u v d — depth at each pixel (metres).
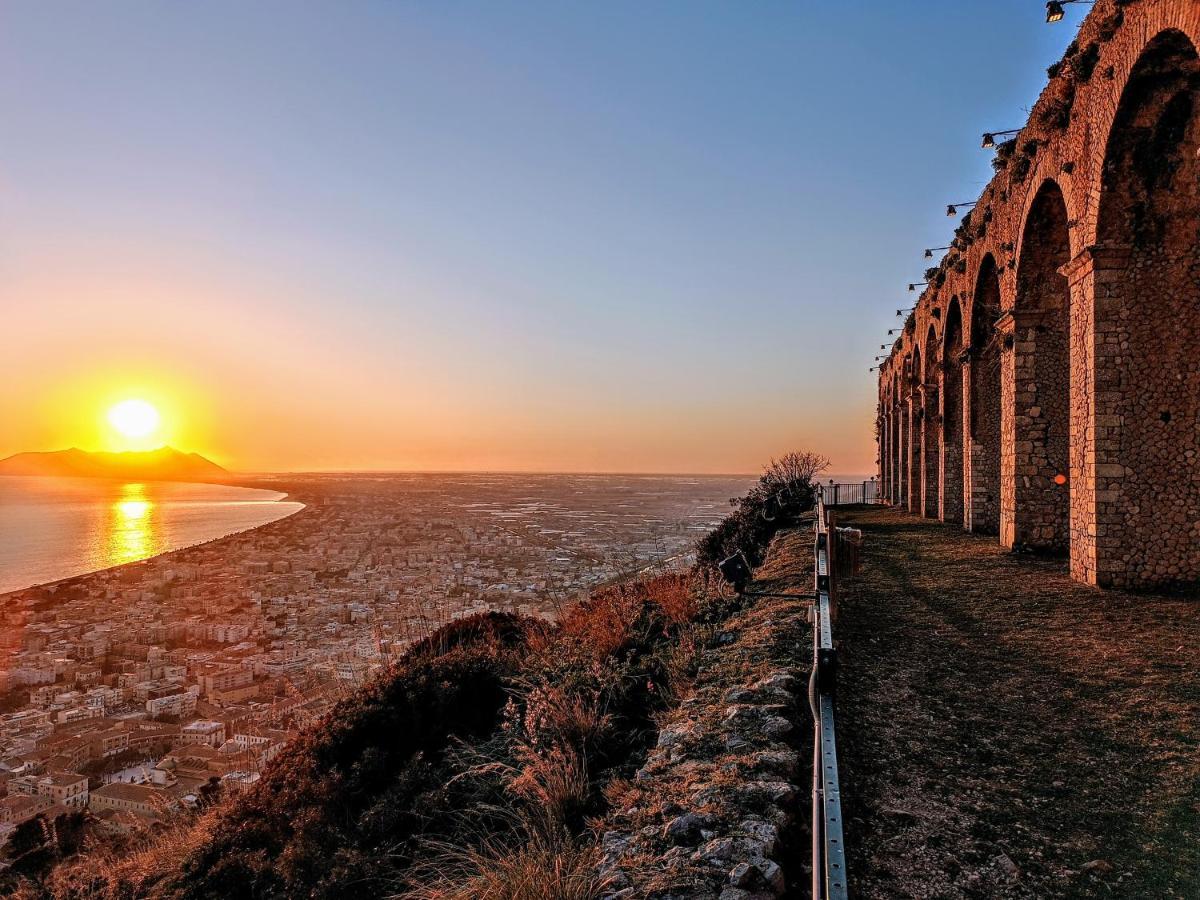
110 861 8.67
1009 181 17.47
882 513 36.19
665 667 8.92
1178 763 5.46
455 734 8.61
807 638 8.83
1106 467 12.45
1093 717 6.48
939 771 5.48
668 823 4.82
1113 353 12.43
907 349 37.09
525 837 5.78
